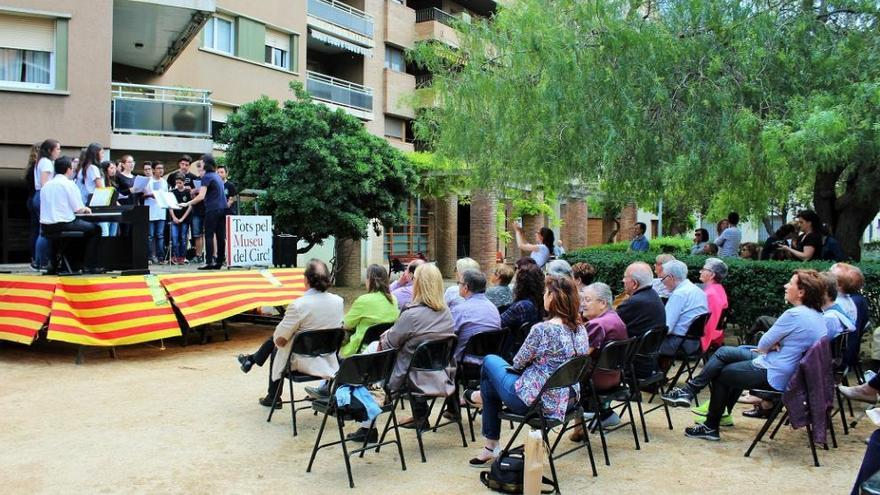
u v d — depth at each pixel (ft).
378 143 54.85
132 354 32.07
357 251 71.82
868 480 11.02
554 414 15.83
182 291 32.71
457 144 36.32
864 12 29.58
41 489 15.62
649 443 19.80
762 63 29.32
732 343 34.71
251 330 40.16
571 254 39.50
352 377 16.60
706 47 30.19
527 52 31.83
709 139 29.30
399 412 22.91
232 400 23.89
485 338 20.13
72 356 31.19
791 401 17.75
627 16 31.14
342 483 16.35
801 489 16.20
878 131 25.66
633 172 31.50
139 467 17.13
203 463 17.53
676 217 98.48
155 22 53.31
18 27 47.21
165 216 41.47
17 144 47.16
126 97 51.90
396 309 22.99
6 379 26.45
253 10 69.97
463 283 21.27
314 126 50.72
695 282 34.50
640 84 29.94
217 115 67.82
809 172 31.17
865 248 81.56
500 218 94.27
